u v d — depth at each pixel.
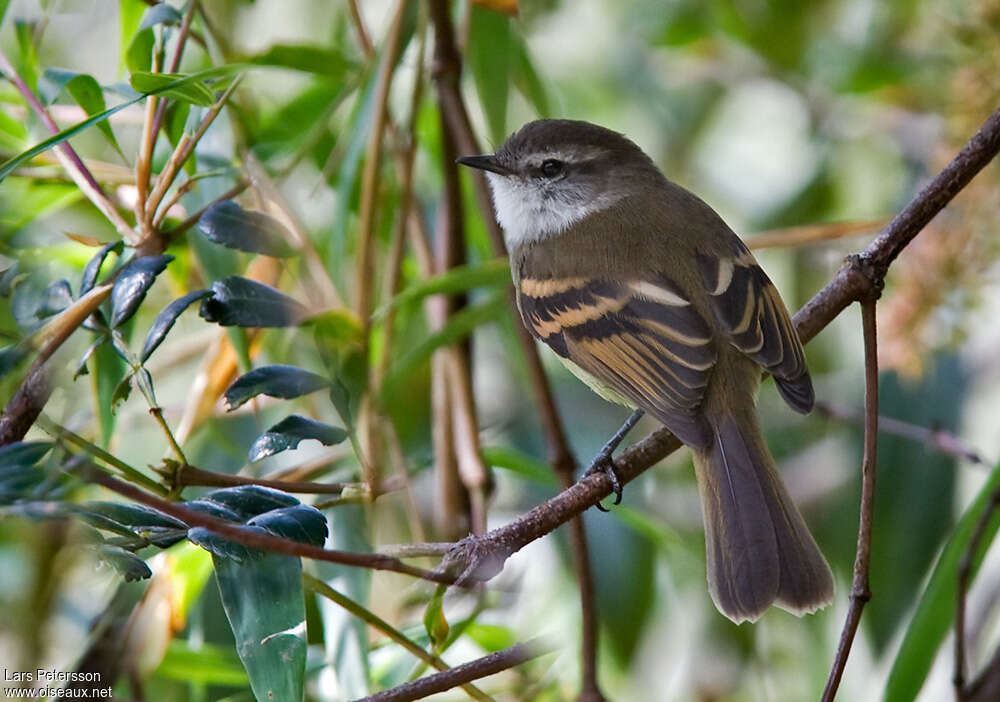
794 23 11.78
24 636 5.72
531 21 11.34
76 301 6.03
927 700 9.51
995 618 9.97
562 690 8.56
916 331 8.66
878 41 11.27
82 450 5.89
